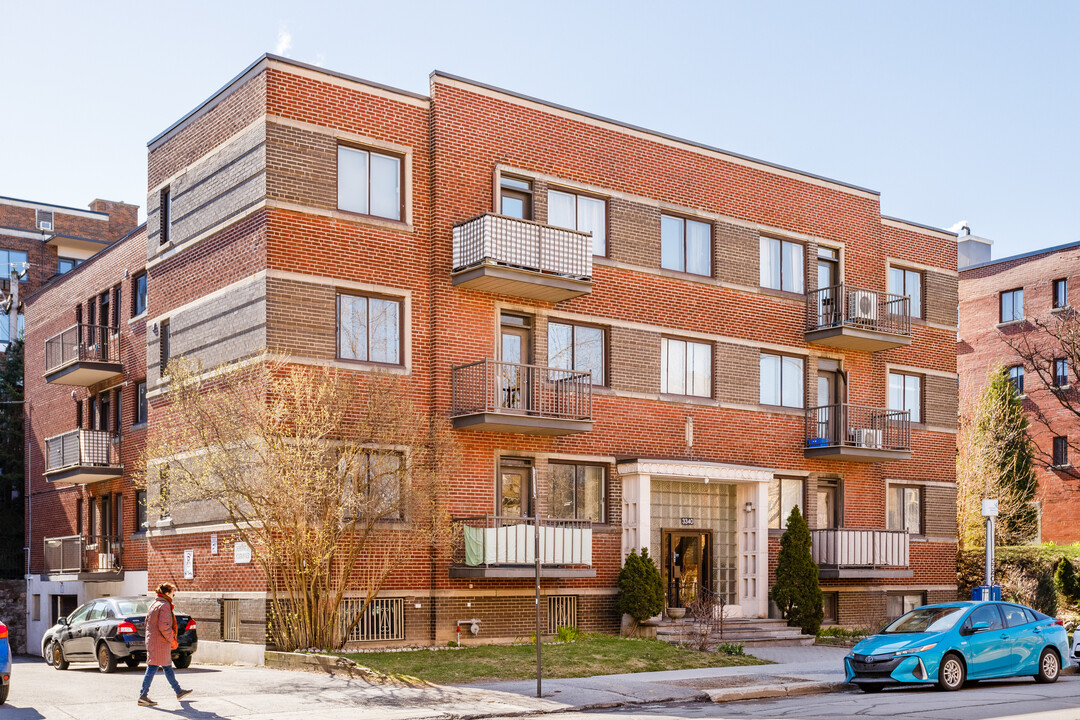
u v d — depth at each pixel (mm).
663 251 28562
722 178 29750
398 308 24250
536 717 15867
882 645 18844
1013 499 41219
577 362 26625
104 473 31688
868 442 30812
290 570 21359
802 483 30656
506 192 25828
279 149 22734
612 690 18094
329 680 18750
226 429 21141
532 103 26281
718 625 25828
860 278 32625
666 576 27359
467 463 24391
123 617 21172
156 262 26797
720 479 27562
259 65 23000
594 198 27328
